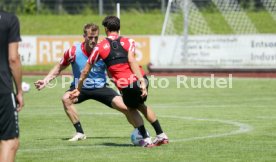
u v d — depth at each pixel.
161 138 33.66
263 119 45.62
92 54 32.78
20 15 125.12
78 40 99.19
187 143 34.38
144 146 33.34
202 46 97.81
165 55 99.06
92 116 48.69
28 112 52.00
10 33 22.19
